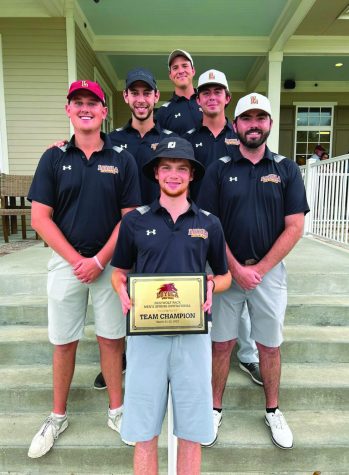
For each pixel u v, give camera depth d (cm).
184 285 143
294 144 981
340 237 431
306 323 287
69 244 183
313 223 507
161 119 284
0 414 228
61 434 207
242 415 226
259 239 189
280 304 196
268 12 585
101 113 182
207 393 152
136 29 648
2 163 599
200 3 561
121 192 189
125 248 159
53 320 191
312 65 834
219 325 197
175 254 153
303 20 606
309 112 972
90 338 259
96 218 184
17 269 316
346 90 953
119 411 206
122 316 192
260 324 198
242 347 243
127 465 203
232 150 202
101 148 185
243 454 202
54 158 181
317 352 260
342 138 980
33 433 211
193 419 152
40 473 203
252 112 179
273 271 194
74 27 568
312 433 210
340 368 253
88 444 201
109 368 199
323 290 308
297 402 232
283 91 959
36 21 565
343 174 421
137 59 774
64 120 592
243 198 186
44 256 371
